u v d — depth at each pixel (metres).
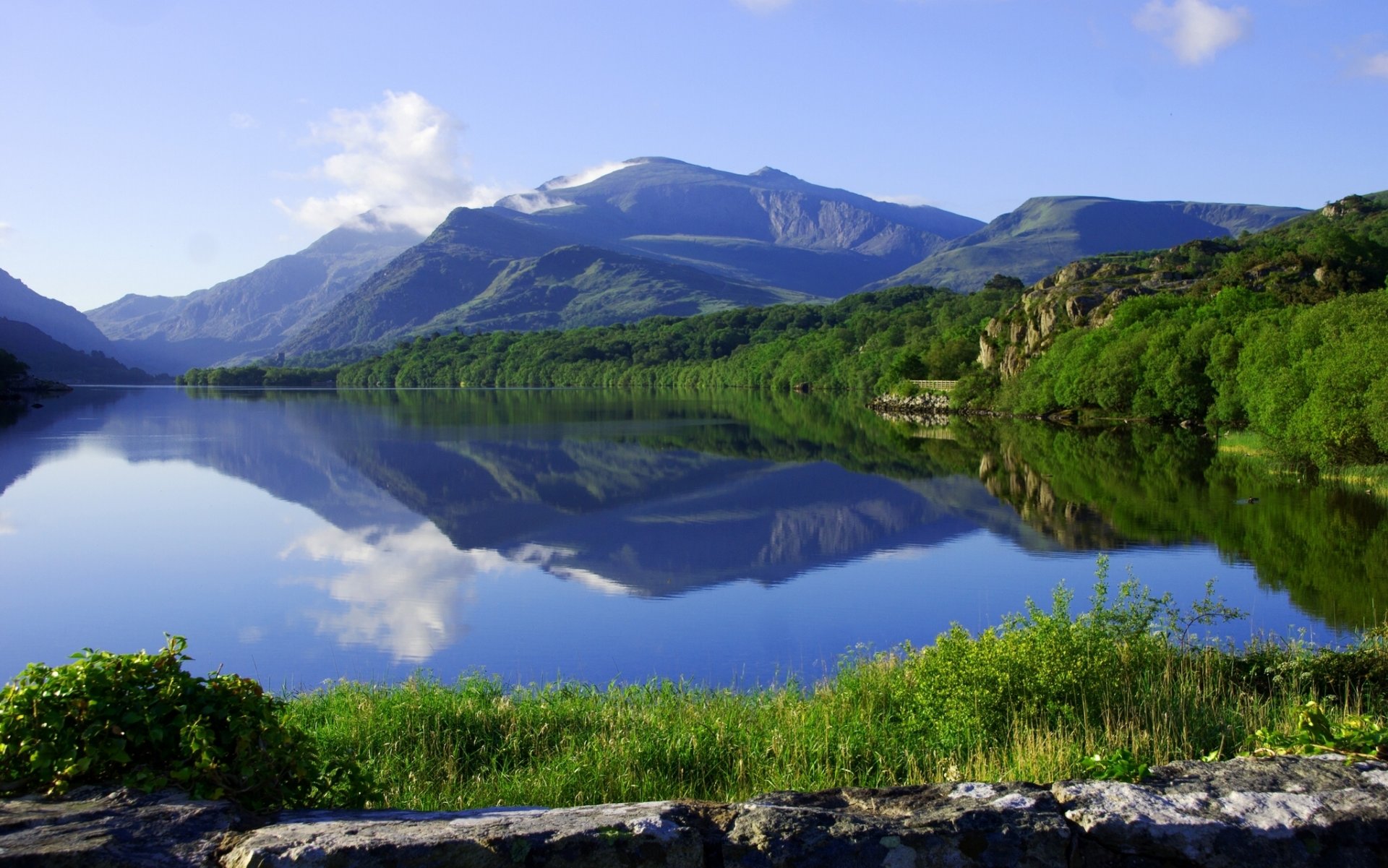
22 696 5.89
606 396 186.38
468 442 84.00
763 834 5.03
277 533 42.31
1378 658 13.98
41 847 4.78
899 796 5.48
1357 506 39.19
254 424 107.69
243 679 6.76
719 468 64.62
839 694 14.51
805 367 187.50
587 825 5.01
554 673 22.08
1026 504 45.09
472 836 4.89
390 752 12.22
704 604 28.80
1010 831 5.08
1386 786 5.46
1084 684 12.73
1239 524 36.78
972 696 12.34
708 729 12.59
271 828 5.11
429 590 31.34
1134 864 5.04
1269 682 14.02
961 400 116.06
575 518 46.47
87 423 108.19
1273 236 160.38
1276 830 5.03
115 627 27.53
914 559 34.56
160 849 4.92
